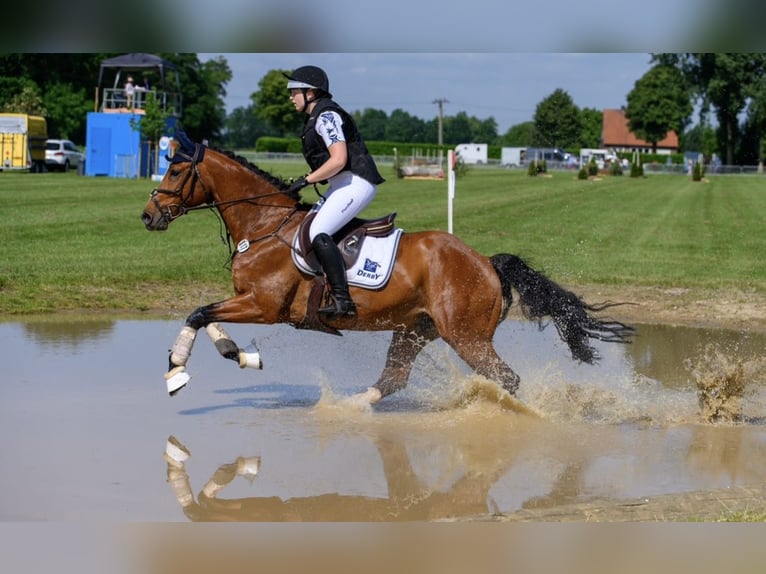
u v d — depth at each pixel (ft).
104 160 146.61
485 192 132.36
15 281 44.09
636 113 287.48
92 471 20.34
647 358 33.60
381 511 18.44
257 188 24.76
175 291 44.32
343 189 23.82
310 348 34.09
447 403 26.99
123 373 29.60
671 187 159.12
